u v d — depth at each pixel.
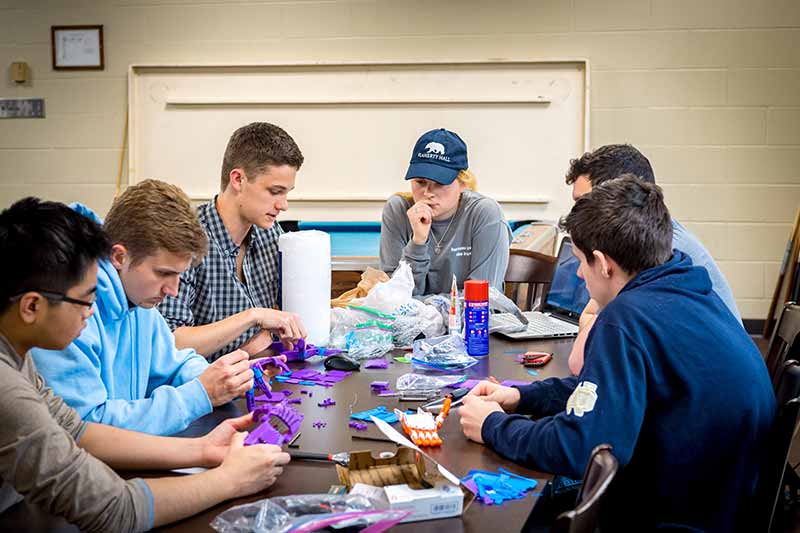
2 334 1.11
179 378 1.71
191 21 5.06
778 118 4.88
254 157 2.18
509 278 3.14
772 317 4.87
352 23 5.00
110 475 1.09
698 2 4.82
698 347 1.32
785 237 4.96
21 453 1.05
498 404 1.50
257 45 5.05
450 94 4.93
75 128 5.17
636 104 4.93
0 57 5.16
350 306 2.18
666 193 4.99
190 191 5.07
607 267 1.45
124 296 1.50
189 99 5.01
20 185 5.24
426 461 1.19
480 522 1.08
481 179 4.96
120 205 1.46
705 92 4.89
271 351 2.07
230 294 2.27
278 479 1.22
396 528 1.06
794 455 2.93
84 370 1.38
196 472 1.26
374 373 1.87
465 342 2.05
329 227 5.06
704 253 1.99
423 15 4.96
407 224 2.98
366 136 4.99
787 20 4.80
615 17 4.88
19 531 1.10
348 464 1.22
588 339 1.38
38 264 1.07
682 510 1.35
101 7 5.09
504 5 4.92
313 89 4.99
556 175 4.91
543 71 4.87
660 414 1.33
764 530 1.32
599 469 0.96
